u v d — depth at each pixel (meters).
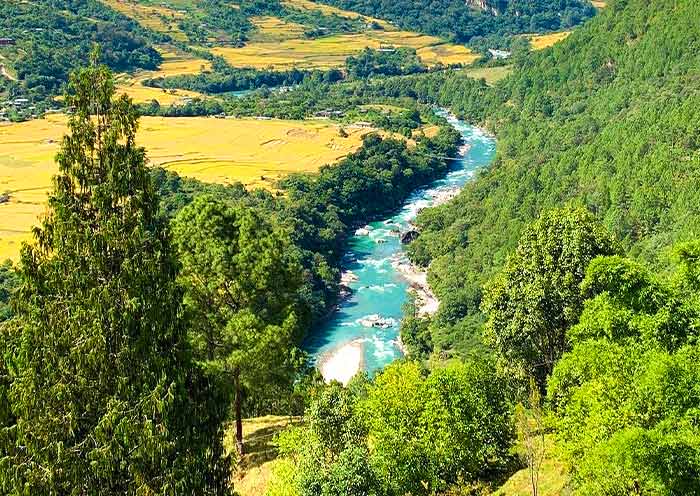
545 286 44.41
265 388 45.31
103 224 22.94
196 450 24.33
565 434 28.78
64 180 23.03
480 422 38.25
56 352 22.23
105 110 23.34
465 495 37.19
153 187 24.22
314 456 32.44
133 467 22.25
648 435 22.78
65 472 21.84
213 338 42.41
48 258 22.88
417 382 38.16
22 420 21.98
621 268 31.86
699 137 119.06
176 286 24.92
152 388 23.06
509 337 47.19
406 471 35.06
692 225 92.94
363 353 108.81
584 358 29.03
